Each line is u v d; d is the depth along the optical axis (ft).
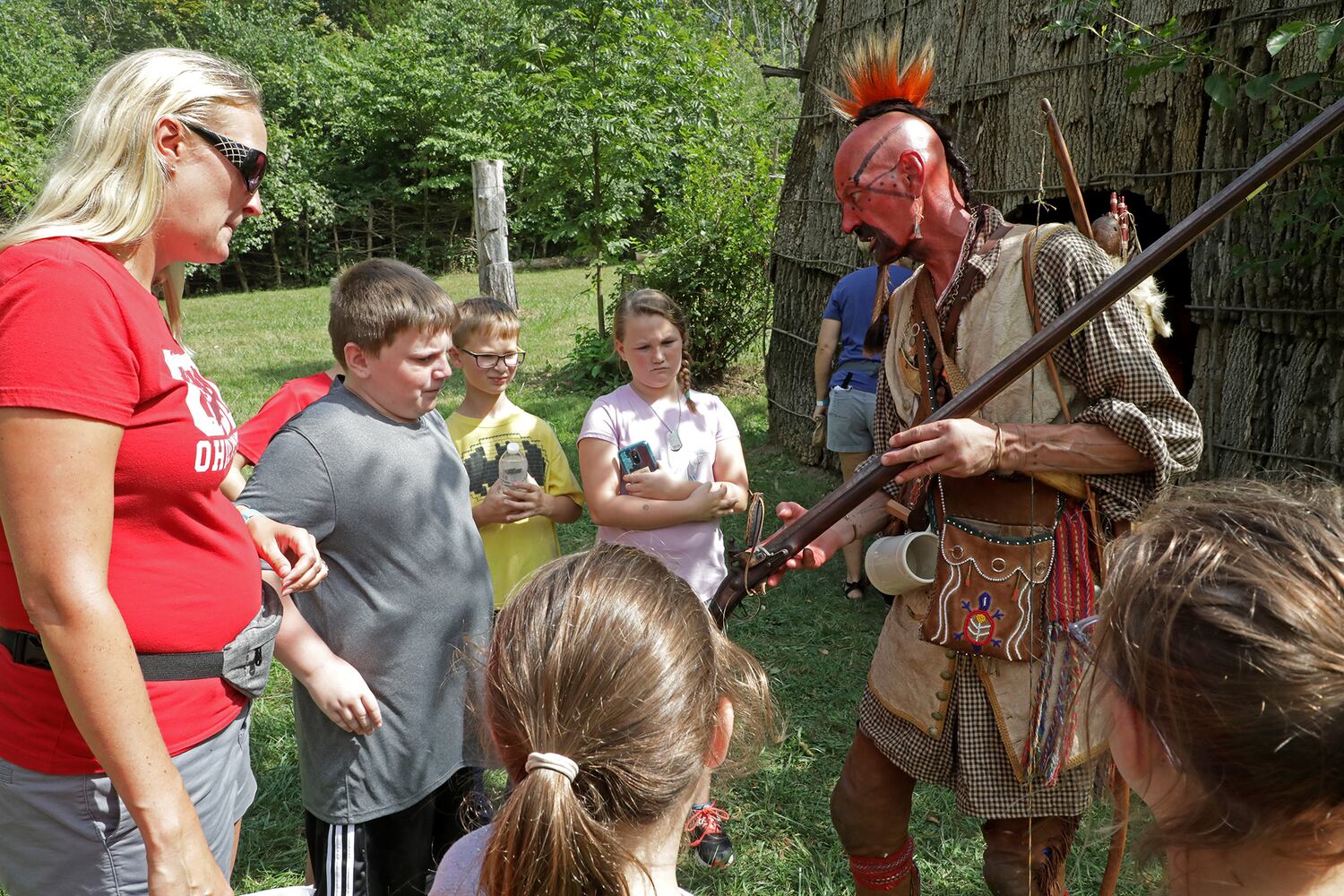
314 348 43.27
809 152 23.82
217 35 102.06
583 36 33.94
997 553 6.71
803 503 20.65
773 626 15.02
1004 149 16.53
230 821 5.93
